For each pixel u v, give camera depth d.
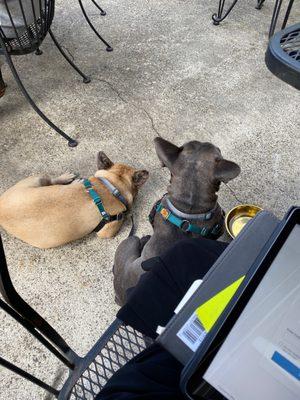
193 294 0.44
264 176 1.14
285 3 1.79
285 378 0.31
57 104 1.37
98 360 0.61
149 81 1.44
